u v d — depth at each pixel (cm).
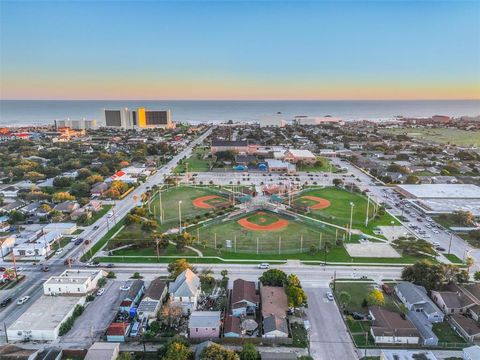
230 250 13262
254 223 16038
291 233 14862
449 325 9131
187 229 15250
